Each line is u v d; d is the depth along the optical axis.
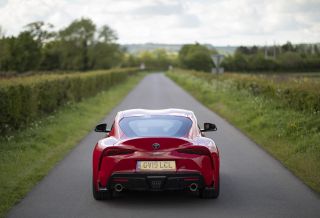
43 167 9.65
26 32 83.62
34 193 7.64
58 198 7.32
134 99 30.70
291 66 122.69
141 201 7.11
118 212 6.53
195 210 6.59
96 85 32.16
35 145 11.67
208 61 142.38
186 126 7.25
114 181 6.68
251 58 129.00
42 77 19.22
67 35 101.12
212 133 14.87
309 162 9.62
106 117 20.00
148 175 6.55
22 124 14.04
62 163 10.20
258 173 9.14
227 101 23.62
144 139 6.61
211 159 6.84
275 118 15.20
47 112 18.12
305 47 164.50
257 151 11.64
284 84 19.83
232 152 11.53
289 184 8.21
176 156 6.59
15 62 79.00
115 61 105.56
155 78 88.25
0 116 12.18
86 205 6.91
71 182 8.42
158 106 25.19
